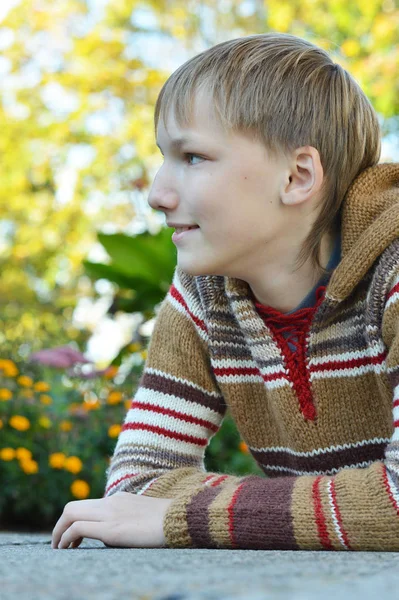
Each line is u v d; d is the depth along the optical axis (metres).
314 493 1.08
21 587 0.61
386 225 1.23
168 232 3.70
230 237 1.25
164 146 1.29
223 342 1.40
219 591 0.57
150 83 9.11
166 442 1.39
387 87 5.39
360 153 1.36
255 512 1.08
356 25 6.20
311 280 1.32
